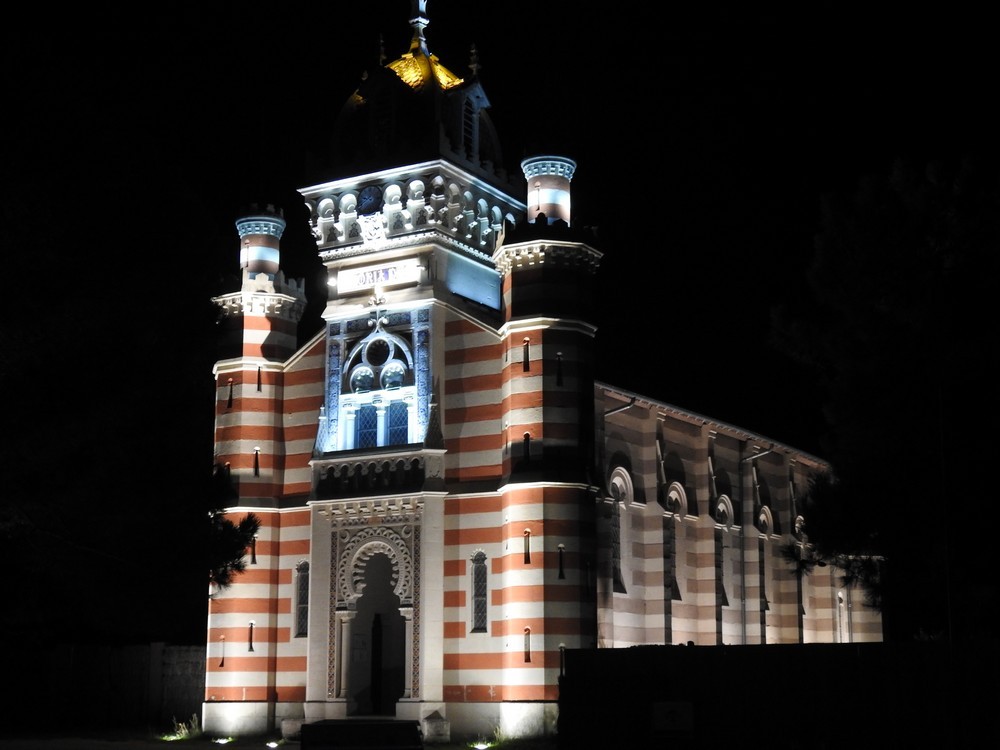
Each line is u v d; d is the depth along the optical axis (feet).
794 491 204.23
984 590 97.04
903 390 100.42
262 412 156.76
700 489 174.81
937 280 101.24
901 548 100.63
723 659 101.96
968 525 96.43
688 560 170.71
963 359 98.22
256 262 161.58
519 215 165.17
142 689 162.61
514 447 136.36
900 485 99.25
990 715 90.53
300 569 152.35
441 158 148.36
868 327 103.91
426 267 148.77
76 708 165.37
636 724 103.71
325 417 151.53
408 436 146.51
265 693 149.59
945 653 93.35
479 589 140.15
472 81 159.43
